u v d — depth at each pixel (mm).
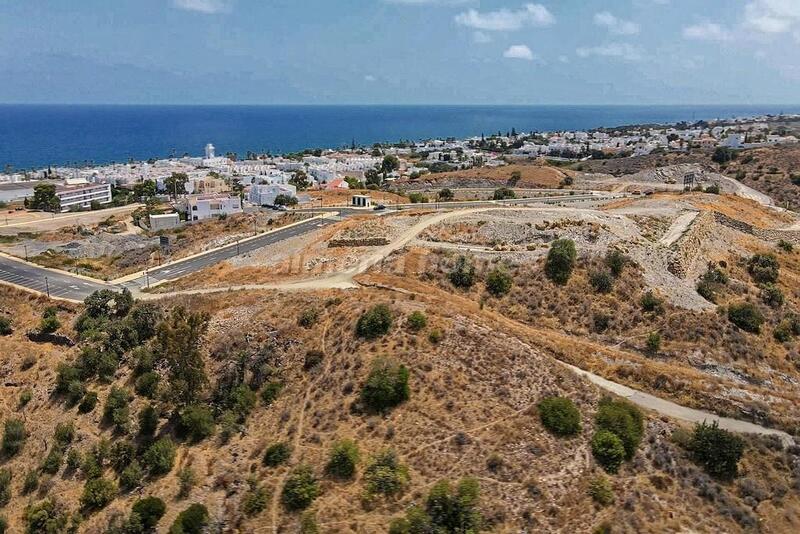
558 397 50938
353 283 77188
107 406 58906
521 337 62500
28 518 49219
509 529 39531
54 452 55594
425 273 78188
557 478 43500
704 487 44406
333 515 42156
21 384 66562
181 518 43406
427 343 58125
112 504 48938
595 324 69750
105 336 69125
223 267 91938
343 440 47844
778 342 72062
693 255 92375
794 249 110625
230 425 53938
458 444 46844
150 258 106500
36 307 81500
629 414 49500
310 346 62375
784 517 43438
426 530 38906
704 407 56375
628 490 42906
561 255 76562
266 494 44750
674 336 67750
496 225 91562
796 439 51906
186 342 57500
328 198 156000
